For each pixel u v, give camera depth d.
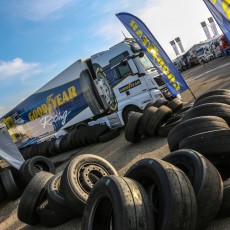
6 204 9.07
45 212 5.39
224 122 4.83
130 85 12.48
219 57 39.31
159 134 8.25
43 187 5.61
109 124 13.80
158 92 11.88
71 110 15.28
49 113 16.64
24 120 18.48
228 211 3.39
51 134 16.97
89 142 13.12
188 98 14.60
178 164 3.65
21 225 6.45
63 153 14.58
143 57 12.29
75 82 14.53
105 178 3.30
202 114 5.42
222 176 4.00
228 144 3.76
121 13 10.56
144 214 2.88
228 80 14.65
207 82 17.45
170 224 2.81
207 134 3.93
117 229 2.82
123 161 7.57
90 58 14.12
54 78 15.62
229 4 6.43
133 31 10.64
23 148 19.17
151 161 3.36
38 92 16.92
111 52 12.76
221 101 6.14
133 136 8.62
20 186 9.71
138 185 3.15
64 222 5.27
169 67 10.65
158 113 8.20
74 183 4.68
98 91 13.82
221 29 7.06
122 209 2.85
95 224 3.40
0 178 9.25
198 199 3.11
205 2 7.01
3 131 10.55
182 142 4.21
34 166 9.61
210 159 3.88
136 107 12.50
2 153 9.84
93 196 3.46
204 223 3.20
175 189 2.93
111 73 13.00
